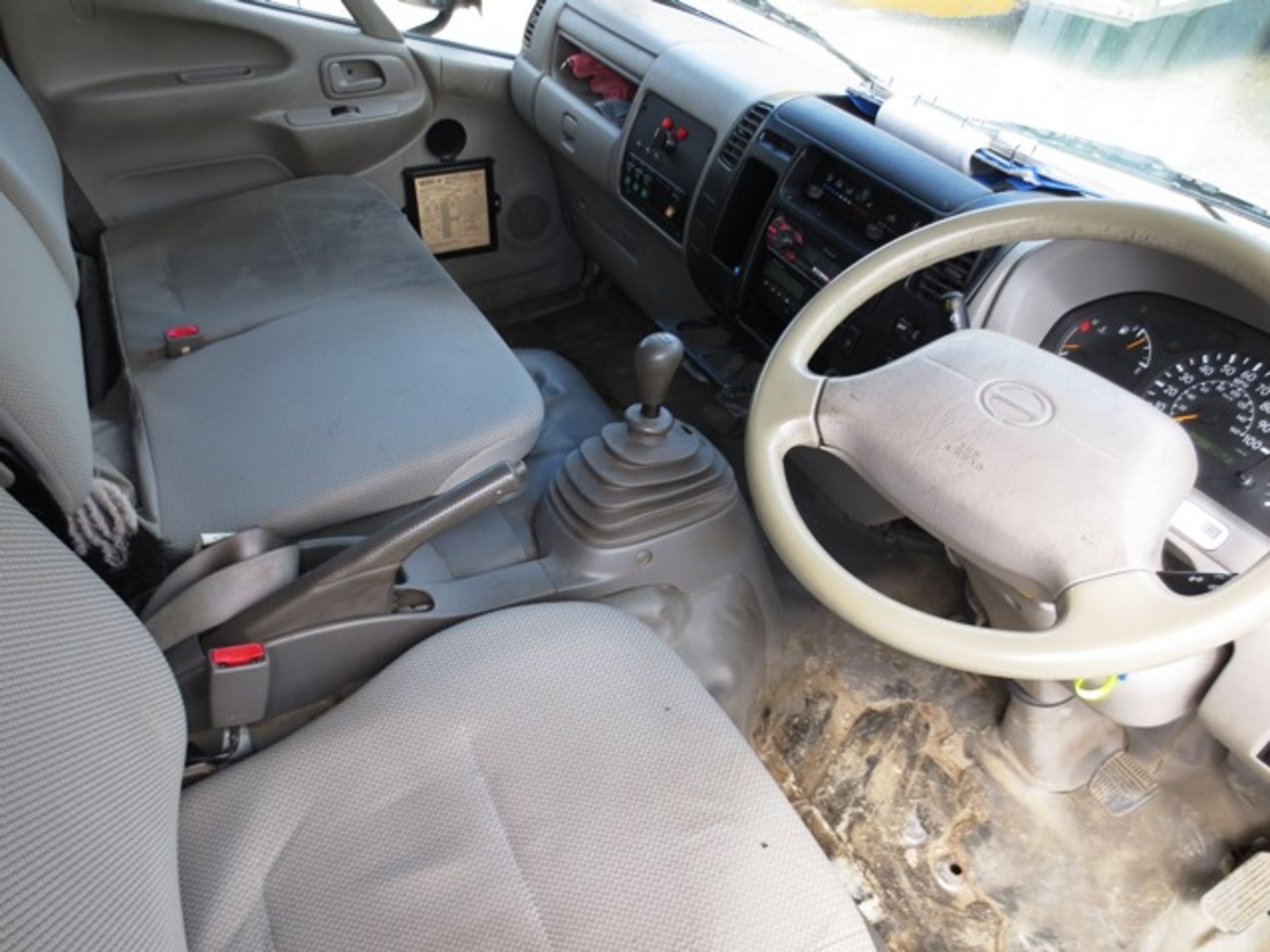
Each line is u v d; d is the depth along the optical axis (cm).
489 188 193
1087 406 66
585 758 76
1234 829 119
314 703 94
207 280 135
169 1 143
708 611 114
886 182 112
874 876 116
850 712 132
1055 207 73
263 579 86
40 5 136
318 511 101
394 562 88
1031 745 123
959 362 72
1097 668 58
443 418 111
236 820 72
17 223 85
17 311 71
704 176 140
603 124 162
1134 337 85
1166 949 110
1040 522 62
